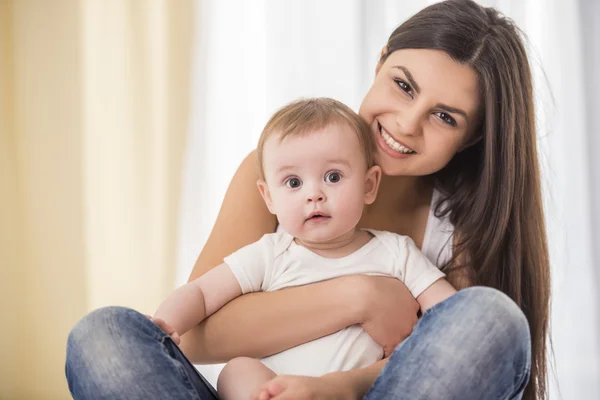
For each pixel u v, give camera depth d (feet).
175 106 8.20
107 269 8.30
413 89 3.93
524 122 4.14
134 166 8.27
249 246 3.88
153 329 3.08
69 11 8.30
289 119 3.77
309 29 8.04
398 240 3.93
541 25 8.12
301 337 3.58
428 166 4.05
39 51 8.34
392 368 3.02
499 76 4.01
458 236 4.24
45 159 8.36
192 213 8.18
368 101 4.05
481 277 4.15
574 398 7.96
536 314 4.23
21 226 8.38
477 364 2.86
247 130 8.13
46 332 8.35
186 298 3.67
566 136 8.13
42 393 8.33
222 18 8.16
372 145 4.03
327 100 3.95
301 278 3.76
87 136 8.31
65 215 8.34
